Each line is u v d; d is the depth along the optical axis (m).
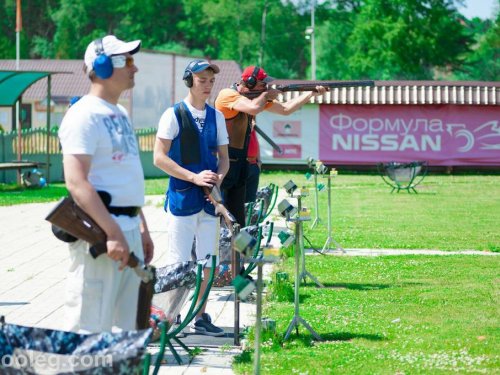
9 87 54.50
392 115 71.00
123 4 184.62
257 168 23.34
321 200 48.16
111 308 10.77
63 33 181.75
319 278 23.08
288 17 180.38
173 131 16.28
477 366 14.73
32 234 32.75
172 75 101.81
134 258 10.45
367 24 158.88
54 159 64.00
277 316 18.45
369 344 16.22
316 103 70.94
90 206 10.26
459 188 57.12
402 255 27.41
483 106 70.50
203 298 14.84
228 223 16.67
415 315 18.66
